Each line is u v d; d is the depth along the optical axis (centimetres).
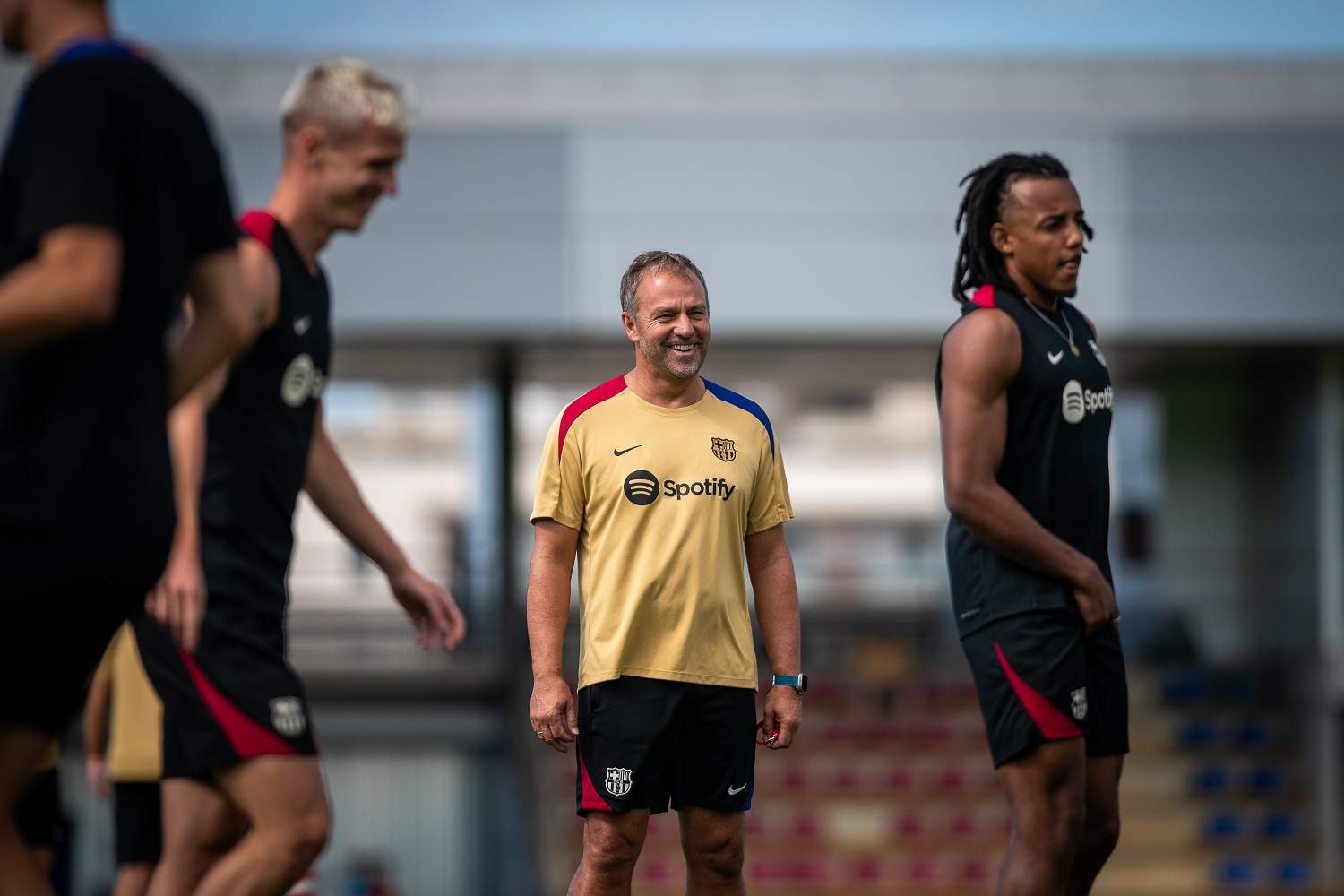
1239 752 5088
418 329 4734
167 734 1164
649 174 4803
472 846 4834
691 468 1088
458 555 5912
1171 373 5791
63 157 673
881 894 4566
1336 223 4806
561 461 1100
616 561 1084
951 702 5347
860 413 11544
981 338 1146
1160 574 5762
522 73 4866
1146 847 4834
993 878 4597
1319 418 5281
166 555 728
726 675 1088
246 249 1155
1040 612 1133
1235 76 4962
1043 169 1182
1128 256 4806
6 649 706
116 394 704
